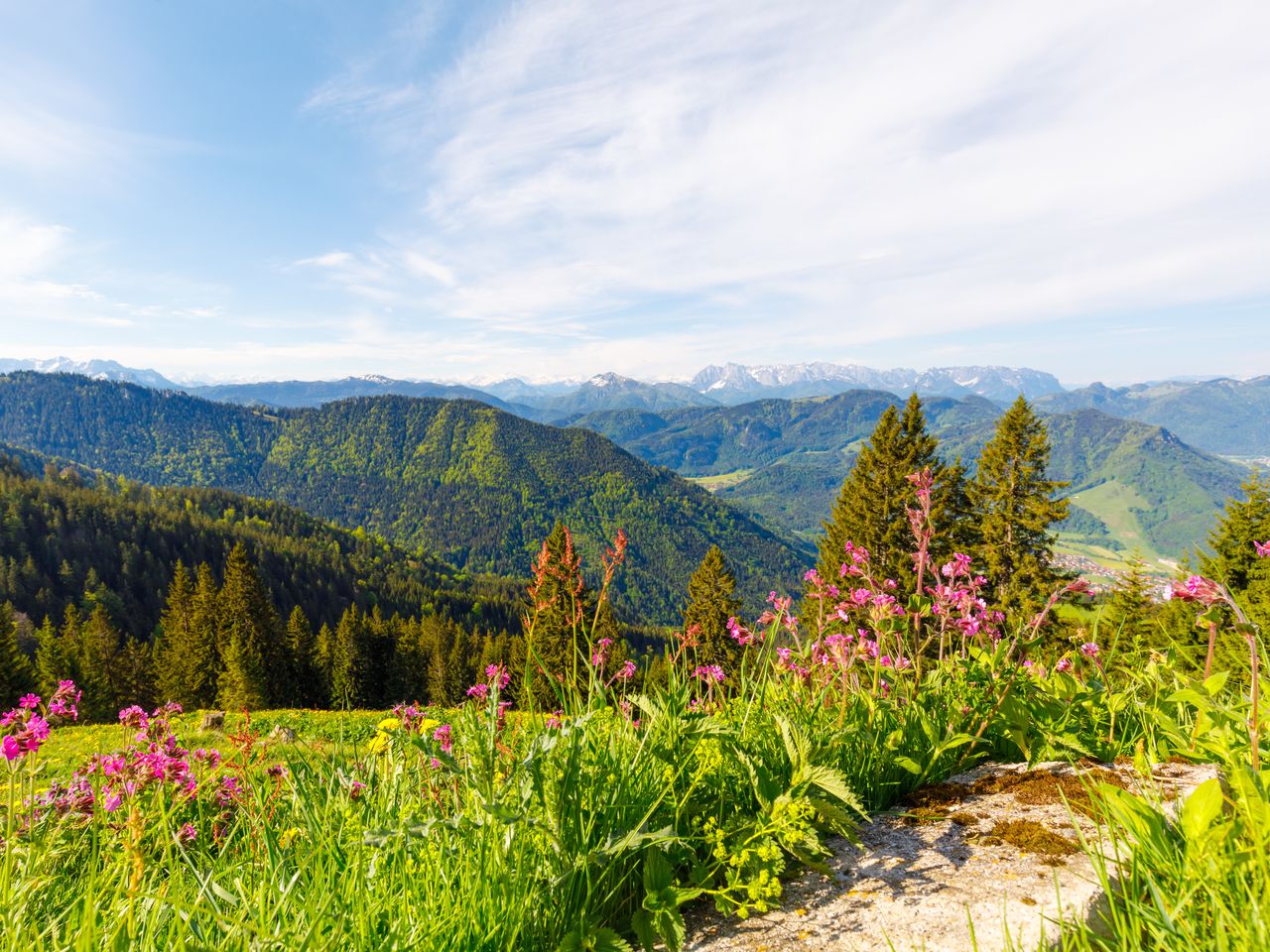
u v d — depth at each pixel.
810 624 3.48
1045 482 27.88
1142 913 1.35
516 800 1.95
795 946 1.69
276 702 61.16
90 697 58.41
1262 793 1.69
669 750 2.26
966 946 1.53
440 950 1.54
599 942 1.73
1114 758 2.80
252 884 1.85
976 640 3.57
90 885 1.75
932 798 2.59
